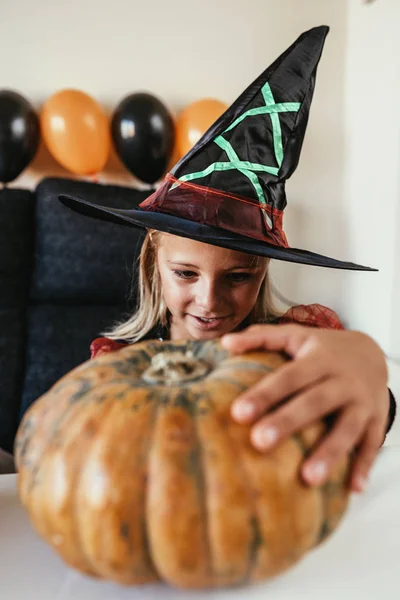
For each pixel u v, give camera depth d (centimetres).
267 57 192
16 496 47
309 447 32
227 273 77
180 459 29
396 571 36
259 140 70
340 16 189
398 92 152
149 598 34
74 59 181
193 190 69
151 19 183
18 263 165
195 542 29
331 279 202
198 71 189
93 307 168
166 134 168
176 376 35
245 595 34
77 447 31
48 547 40
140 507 29
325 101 193
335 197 198
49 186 166
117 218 95
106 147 172
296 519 30
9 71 177
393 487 48
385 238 162
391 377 134
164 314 101
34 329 161
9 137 157
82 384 35
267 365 36
